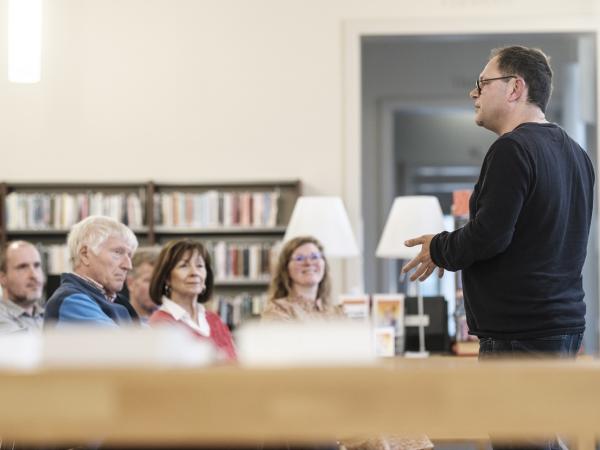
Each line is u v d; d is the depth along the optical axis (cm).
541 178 339
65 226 986
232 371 106
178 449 244
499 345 346
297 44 1036
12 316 637
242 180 1015
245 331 120
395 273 1284
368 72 1304
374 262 1284
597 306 1045
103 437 109
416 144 1497
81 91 1033
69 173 1027
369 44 1303
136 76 1034
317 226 823
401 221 773
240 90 1033
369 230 1290
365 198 1294
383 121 1301
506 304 344
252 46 1036
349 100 1030
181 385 106
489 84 370
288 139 1032
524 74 366
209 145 1033
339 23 1035
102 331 117
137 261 661
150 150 1030
